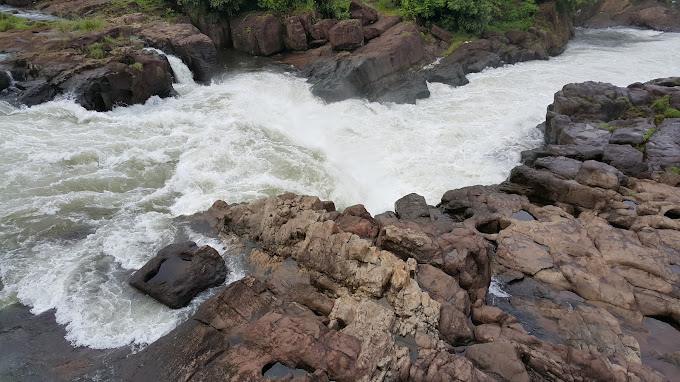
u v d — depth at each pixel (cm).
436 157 2084
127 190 1670
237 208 1485
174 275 1209
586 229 1490
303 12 3108
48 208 1515
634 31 4156
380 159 2073
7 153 1734
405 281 1120
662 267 1307
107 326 1111
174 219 1519
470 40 3234
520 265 1372
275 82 2647
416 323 1053
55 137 1870
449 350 1015
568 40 3838
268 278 1234
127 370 982
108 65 2212
